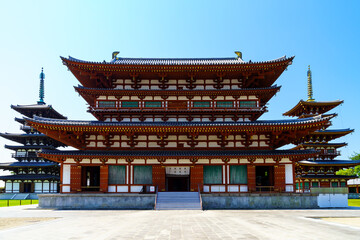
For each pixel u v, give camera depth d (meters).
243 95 43.38
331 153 66.94
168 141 40.53
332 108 65.19
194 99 43.22
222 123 38.94
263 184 44.28
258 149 40.34
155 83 44.03
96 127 37.12
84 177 39.41
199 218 25.92
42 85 86.00
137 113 42.41
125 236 17.31
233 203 35.78
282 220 24.48
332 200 36.53
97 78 42.88
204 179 38.31
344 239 16.31
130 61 48.88
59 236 17.50
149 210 33.50
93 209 35.44
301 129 39.00
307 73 67.56
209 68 41.28
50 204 36.16
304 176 69.25
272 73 42.31
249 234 17.86
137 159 38.44
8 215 29.52
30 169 81.38
